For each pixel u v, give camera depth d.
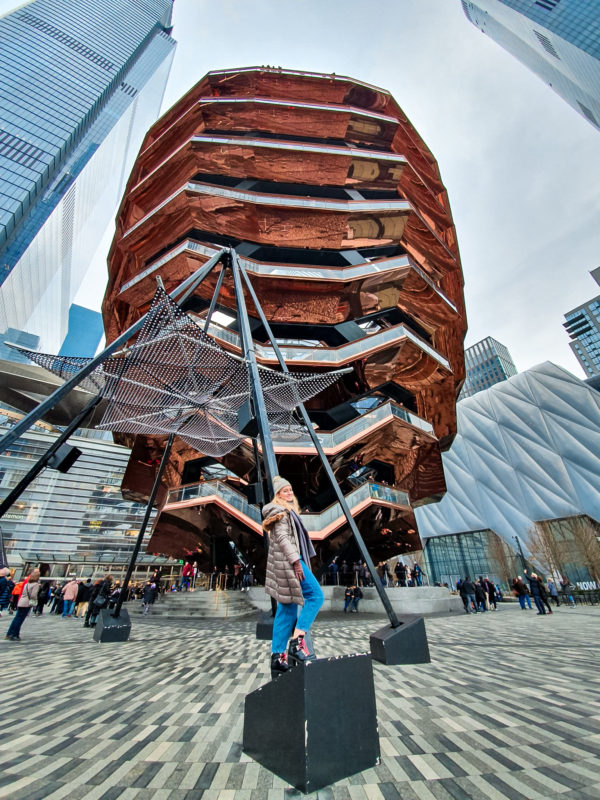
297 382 6.37
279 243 24.75
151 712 3.02
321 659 1.99
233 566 22.78
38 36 76.69
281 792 1.74
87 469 47.97
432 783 1.81
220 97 26.55
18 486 4.40
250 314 23.14
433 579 52.91
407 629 4.96
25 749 2.28
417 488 25.02
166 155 28.34
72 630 10.56
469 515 51.34
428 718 2.79
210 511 18.30
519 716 2.82
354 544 22.75
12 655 5.96
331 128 27.16
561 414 48.22
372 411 20.25
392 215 23.47
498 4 86.88
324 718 1.88
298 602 2.40
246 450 18.53
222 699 3.39
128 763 2.09
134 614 16.72
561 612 16.00
